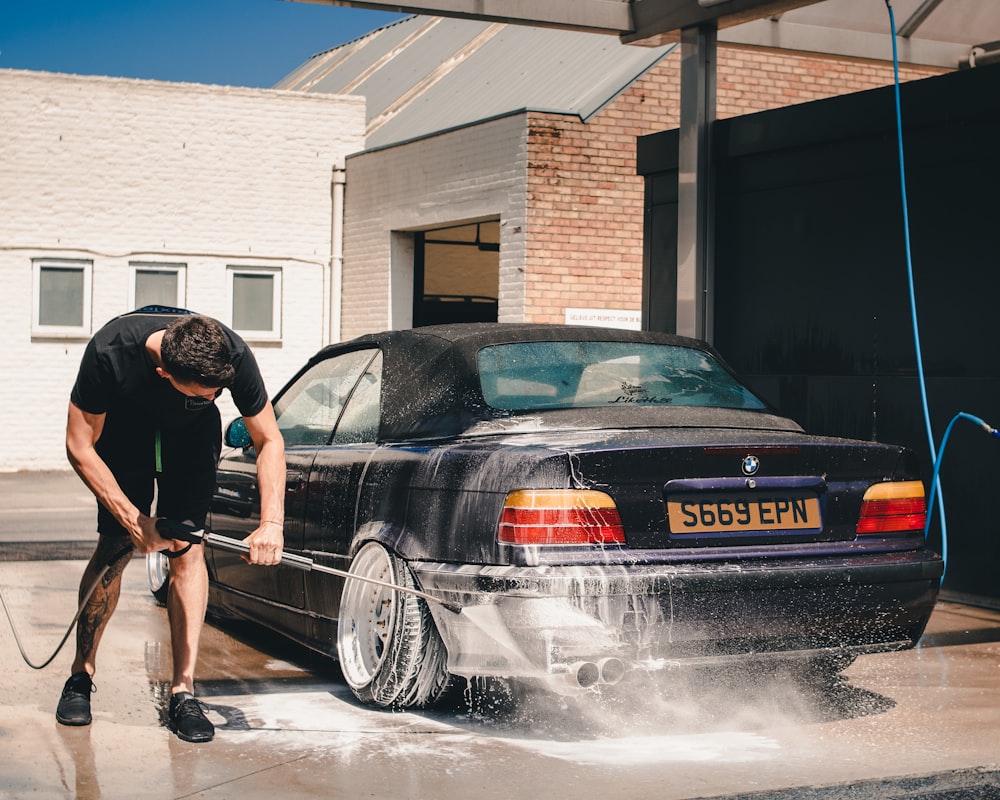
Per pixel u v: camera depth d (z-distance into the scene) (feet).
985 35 30.91
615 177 46.52
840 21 30.01
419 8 25.68
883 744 13.73
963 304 23.57
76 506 40.57
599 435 14.52
